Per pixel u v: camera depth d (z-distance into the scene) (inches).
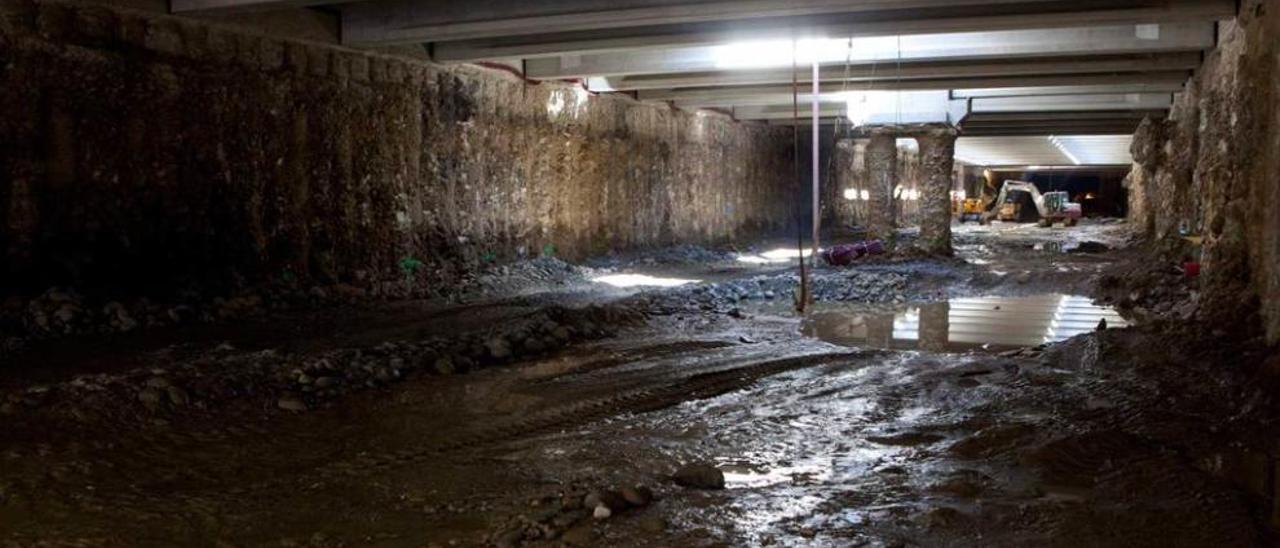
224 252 541.3
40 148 459.2
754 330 517.3
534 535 205.3
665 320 550.9
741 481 247.4
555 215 833.5
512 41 641.0
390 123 642.2
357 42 593.3
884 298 663.8
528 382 372.2
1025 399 331.3
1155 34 604.4
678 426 305.7
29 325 423.2
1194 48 598.2
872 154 939.3
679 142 1070.4
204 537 208.8
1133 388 343.9
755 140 1288.1
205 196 530.9
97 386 320.8
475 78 717.9
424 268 668.1
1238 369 342.6
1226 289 415.8
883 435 289.7
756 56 704.4
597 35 618.5
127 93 491.2
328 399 339.6
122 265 494.0
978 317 572.1
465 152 713.0
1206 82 632.4
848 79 754.8
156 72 502.6
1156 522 211.9
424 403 337.7
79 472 253.3
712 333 504.4
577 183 865.5
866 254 886.4
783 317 573.3
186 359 376.8
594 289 695.7
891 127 884.6
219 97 533.0
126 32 488.1
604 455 272.1
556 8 525.3
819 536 203.2
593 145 887.1
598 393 352.5
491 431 300.4
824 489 237.3
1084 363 392.5
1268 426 294.2
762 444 283.1
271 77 560.1
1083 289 697.6
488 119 736.3
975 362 405.1
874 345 470.6
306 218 587.2
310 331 461.4
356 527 214.4
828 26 555.8
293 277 575.5
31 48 450.6
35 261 459.8
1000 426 291.3
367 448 280.5
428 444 285.0
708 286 674.2
